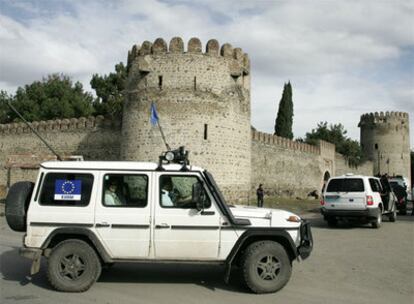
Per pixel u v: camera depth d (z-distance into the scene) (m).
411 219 21.75
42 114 56.31
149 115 25.73
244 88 27.61
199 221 7.69
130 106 26.72
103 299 7.04
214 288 7.81
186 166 7.88
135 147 26.08
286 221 7.95
